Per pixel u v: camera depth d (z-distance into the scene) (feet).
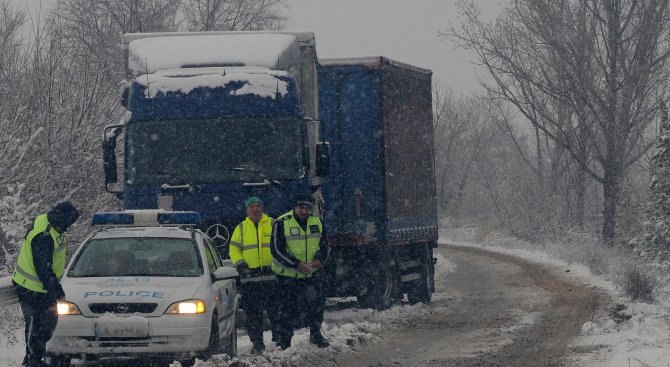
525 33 163.94
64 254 48.70
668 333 60.29
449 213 338.13
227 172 63.67
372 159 80.94
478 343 61.31
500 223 226.99
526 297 93.66
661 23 152.97
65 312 48.03
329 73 81.56
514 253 175.52
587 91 156.97
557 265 139.54
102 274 52.08
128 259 52.90
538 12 158.40
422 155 93.97
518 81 164.55
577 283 108.17
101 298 48.37
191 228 56.29
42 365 47.73
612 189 159.02
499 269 138.72
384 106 81.35
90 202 90.94
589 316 74.95
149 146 64.23
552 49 159.43
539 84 161.99
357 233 80.23
